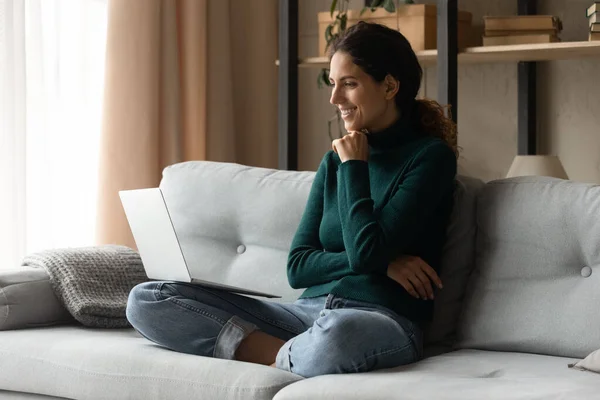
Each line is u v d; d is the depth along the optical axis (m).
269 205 2.92
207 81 4.44
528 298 2.41
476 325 2.47
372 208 2.40
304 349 2.19
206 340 2.36
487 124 4.30
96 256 2.91
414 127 2.63
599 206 2.36
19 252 3.57
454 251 2.59
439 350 2.54
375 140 2.57
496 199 2.56
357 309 2.33
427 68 4.42
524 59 3.99
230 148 4.53
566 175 3.74
